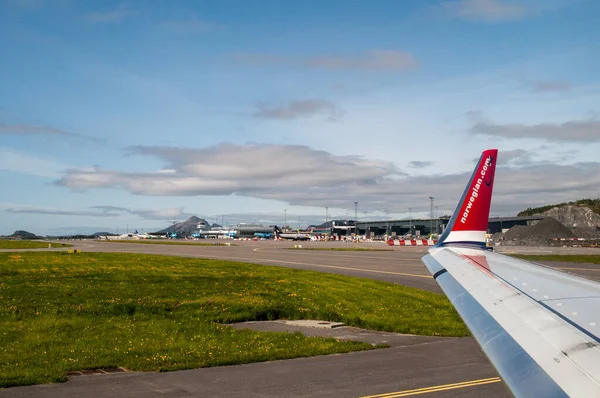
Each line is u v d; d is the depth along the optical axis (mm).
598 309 5496
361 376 12609
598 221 174250
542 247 87125
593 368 3918
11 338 17406
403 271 41719
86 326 19500
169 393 11320
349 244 122750
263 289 29594
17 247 94312
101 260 48250
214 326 20297
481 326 5223
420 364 13945
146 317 21797
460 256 8688
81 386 11992
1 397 11141
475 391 11031
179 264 44750
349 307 25016
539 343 4523
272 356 15188
